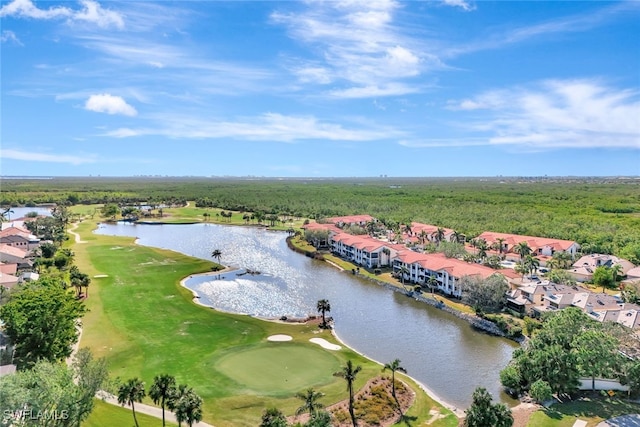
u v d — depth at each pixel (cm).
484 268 11344
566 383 6297
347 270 14438
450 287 11406
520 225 19000
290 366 7312
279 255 16862
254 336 8650
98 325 8962
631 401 6228
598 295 9788
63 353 6719
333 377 6931
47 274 12356
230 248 17950
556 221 19612
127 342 8181
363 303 11062
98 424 5356
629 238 15550
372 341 8625
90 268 13588
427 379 7100
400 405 6219
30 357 6209
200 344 8194
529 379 6500
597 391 6494
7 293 8444
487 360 7812
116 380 5959
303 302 11112
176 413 4950
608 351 6397
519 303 9925
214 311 10088
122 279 12475
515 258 15162
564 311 7462
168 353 7762
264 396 6312
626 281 12106
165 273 13288
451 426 5716
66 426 4516
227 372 7050
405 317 10038
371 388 6569
